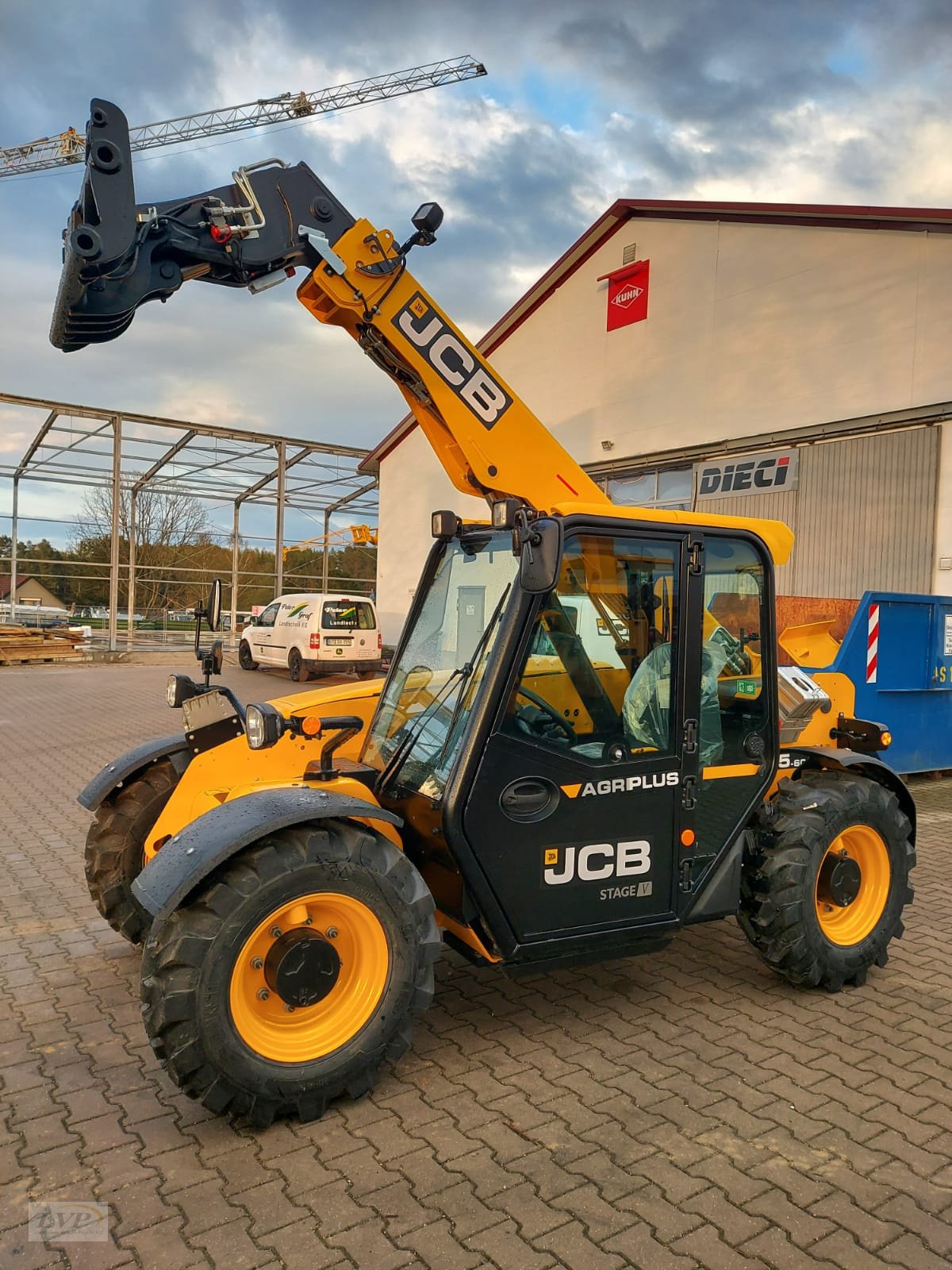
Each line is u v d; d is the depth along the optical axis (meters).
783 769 4.27
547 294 16.05
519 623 3.27
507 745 3.25
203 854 2.82
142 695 16.06
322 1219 2.48
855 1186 2.65
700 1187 2.64
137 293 3.43
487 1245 2.38
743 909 4.01
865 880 4.21
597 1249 2.37
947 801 8.12
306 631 18.09
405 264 3.97
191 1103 3.09
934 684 8.54
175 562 35.62
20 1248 2.37
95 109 3.13
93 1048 3.49
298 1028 3.00
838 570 11.52
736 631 3.85
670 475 14.02
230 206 3.65
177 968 2.75
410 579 21.02
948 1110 3.08
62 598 32.38
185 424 25.19
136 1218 2.49
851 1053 3.48
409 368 4.03
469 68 40.03
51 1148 2.83
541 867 3.35
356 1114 3.02
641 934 3.59
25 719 12.87
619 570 3.48
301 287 4.00
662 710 3.59
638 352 14.33
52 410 23.62
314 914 3.05
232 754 4.07
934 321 10.44
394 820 3.15
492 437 4.14
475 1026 3.70
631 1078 3.27
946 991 4.10
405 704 3.89
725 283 12.91
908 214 10.50
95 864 4.20
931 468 10.52
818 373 11.68
